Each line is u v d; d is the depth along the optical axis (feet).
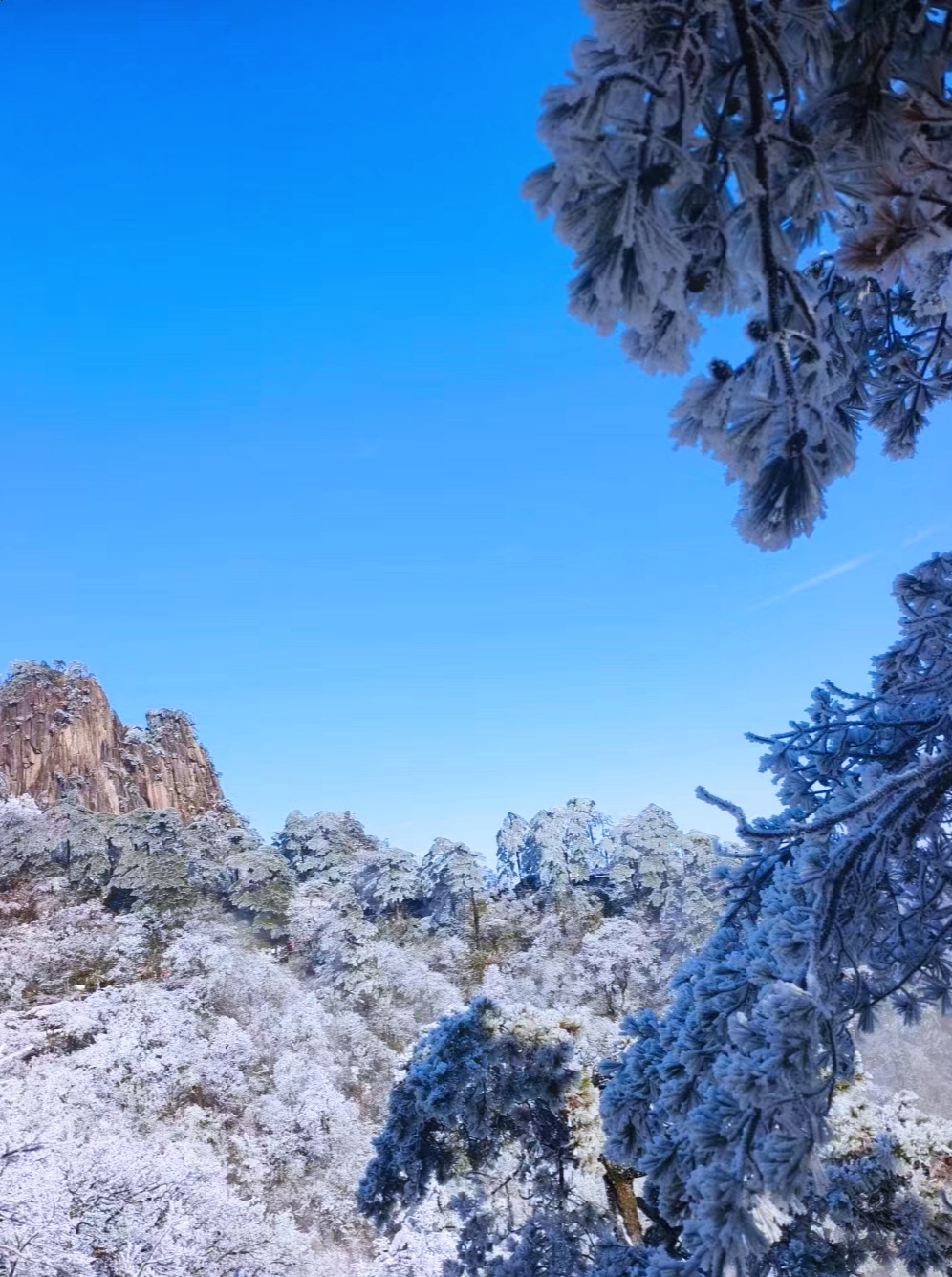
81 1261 49.49
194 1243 60.29
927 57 5.58
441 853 232.12
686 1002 15.29
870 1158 30.83
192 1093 116.16
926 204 5.33
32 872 223.51
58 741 388.37
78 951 167.53
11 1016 129.18
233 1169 100.58
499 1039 39.45
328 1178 102.78
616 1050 38.34
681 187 5.60
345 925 174.81
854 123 5.57
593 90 4.87
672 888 183.42
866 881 11.22
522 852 277.23
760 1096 9.05
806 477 5.79
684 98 5.08
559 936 193.06
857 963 11.50
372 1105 127.85
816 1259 25.70
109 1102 103.96
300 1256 85.46
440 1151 39.55
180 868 213.87
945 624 15.20
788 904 12.25
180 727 466.29
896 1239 29.19
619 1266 26.35
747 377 6.00
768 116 5.28
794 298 5.73
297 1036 137.69
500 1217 39.65
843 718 15.69
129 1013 129.90
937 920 13.29
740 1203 9.06
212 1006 146.20
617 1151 17.81
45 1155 56.70
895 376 12.94
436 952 198.29
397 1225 46.68
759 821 15.78
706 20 5.40
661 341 5.59
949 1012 13.64
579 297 5.34
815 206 5.51
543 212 5.17
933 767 10.37
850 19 5.65
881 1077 51.44
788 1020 9.39
